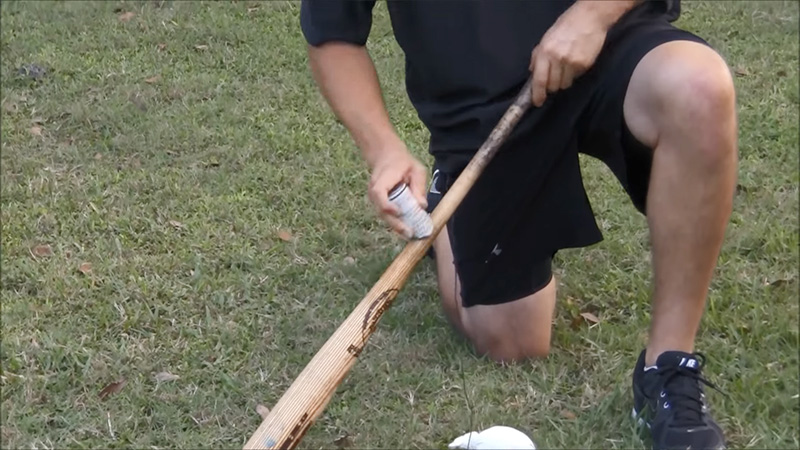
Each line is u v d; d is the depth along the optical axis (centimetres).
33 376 241
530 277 235
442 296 256
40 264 284
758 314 261
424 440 222
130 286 273
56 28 448
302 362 247
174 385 239
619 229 302
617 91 212
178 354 249
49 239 296
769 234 296
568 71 205
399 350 249
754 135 356
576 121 218
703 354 240
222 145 352
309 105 382
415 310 266
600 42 205
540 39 221
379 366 242
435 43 224
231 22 459
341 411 229
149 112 374
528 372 242
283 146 349
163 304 267
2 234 297
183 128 362
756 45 432
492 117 224
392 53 428
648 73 207
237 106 380
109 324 259
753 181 327
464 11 221
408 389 235
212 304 267
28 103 379
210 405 233
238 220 305
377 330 256
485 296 237
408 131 364
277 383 240
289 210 312
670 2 224
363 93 214
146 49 430
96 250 290
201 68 415
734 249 290
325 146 351
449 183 238
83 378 240
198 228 302
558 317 263
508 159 222
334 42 216
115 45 433
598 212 310
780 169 336
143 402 234
